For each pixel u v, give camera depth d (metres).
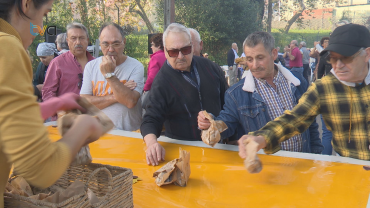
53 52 4.43
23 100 0.78
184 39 2.38
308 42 21.34
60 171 0.84
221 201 1.42
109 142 2.27
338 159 1.85
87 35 3.60
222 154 2.02
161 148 2.00
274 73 2.34
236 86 2.36
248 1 19.38
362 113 1.79
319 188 1.51
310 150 2.42
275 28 22.61
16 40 0.83
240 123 2.34
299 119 1.85
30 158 0.77
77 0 11.84
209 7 18.17
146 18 14.86
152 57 3.69
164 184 1.59
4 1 0.86
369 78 1.75
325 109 1.88
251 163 1.43
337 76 1.80
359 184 1.53
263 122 2.29
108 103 3.01
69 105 1.03
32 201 0.95
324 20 21.70
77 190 1.05
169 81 2.48
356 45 1.68
